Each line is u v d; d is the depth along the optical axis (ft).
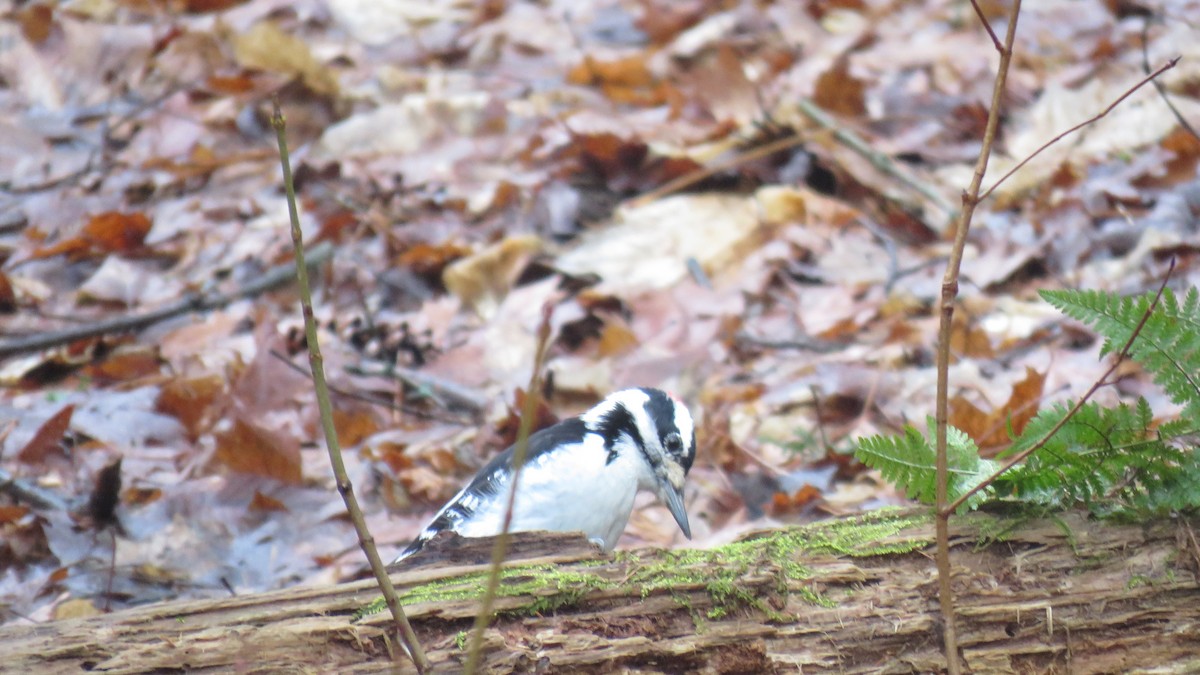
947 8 67.10
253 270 47.73
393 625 18.40
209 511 33.14
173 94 57.52
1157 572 19.60
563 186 50.21
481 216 50.01
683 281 45.01
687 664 18.84
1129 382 36.55
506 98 58.08
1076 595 19.47
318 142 54.70
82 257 48.16
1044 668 19.31
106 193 51.70
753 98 53.98
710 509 34.32
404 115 55.47
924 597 19.47
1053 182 48.70
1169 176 47.78
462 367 41.70
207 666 17.98
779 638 19.07
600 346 41.88
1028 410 34.04
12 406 37.76
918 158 52.65
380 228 48.91
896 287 44.68
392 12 68.03
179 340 42.32
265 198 51.47
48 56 59.98
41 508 33.04
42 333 41.39
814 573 19.54
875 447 20.53
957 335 40.65
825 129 52.11
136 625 18.24
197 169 52.75
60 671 17.67
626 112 57.26
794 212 48.01
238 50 58.70
